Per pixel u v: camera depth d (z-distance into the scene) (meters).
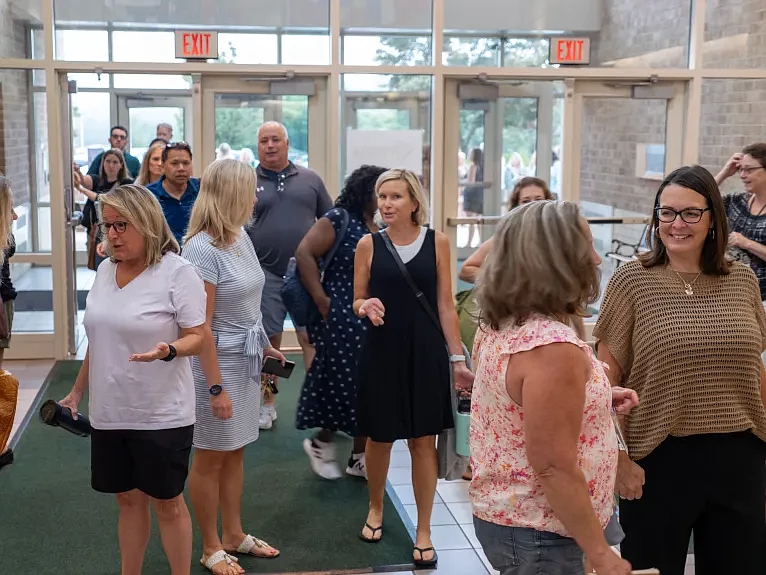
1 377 3.77
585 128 6.81
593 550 1.78
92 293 2.77
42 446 4.74
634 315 2.40
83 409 5.38
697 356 2.32
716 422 2.35
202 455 3.23
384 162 6.71
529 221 1.88
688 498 2.39
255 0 6.48
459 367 3.38
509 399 1.88
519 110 6.76
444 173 6.77
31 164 6.43
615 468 1.96
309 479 4.31
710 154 6.88
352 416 3.93
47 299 6.55
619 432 2.24
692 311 2.34
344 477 4.35
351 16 6.55
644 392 2.37
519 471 1.90
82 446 4.75
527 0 6.65
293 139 6.68
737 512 2.38
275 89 6.57
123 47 6.41
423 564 3.39
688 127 6.83
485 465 1.96
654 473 2.40
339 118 6.64
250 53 6.54
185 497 4.08
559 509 1.80
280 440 4.88
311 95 6.63
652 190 6.95
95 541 3.59
